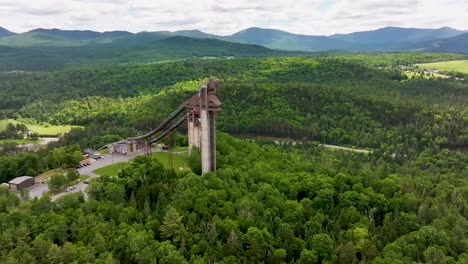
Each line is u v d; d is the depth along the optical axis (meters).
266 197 168.62
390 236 153.62
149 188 163.50
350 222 161.25
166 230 139.00
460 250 150.00
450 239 151.25
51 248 122.00
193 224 144.12
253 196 165.62
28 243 131.50
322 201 172.75
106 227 136.75
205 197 157.50
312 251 137.62
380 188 190.88
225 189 169.25
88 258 121.44
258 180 185.50
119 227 139.00
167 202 157.88
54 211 148.75
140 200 159.50
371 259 139.00
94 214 145.38
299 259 137.00
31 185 192.50
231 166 198.75
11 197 160.12
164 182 176.25
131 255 126.69
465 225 162.12
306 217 162.00
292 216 158.38
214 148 193.50
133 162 185.12
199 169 199.62
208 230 143.38
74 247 125.12
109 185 163.38
